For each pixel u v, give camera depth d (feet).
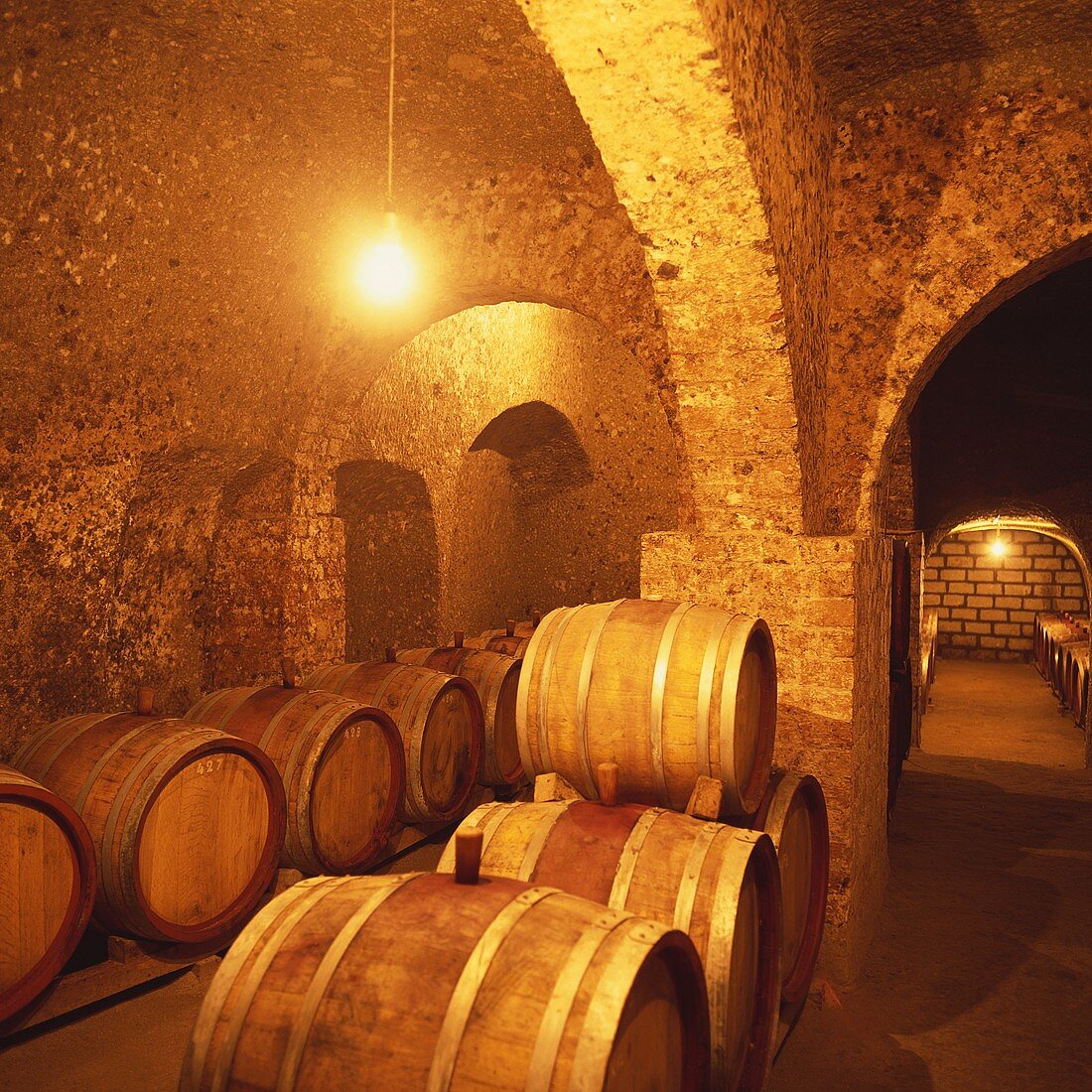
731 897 7.55
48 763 11.32
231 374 15.43
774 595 12.14
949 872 16.55
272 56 13.16
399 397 21.47
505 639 22.21
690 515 13.67
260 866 12.16
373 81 13.53
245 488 17.37
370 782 14.32
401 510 23.66
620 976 5.35
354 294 16.69
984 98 12.30
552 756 10.18
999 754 29.01
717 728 9.40
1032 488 31.07
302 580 17.54
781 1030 10.28
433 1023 5.28
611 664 9.89
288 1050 5.41
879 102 12.90
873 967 12.56
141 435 14.20
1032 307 27.12
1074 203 11.92
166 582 16.43
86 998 10.73
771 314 10.93
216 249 14.49
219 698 14.35
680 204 10.27
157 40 12.66
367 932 5.82
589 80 9.23
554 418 26.13
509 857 8.14
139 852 10.78
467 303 16.70
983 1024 11.09
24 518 12.75
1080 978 12.34
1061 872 16.60
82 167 12.41
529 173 14.88
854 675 11.87
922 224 12.71
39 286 12.28
